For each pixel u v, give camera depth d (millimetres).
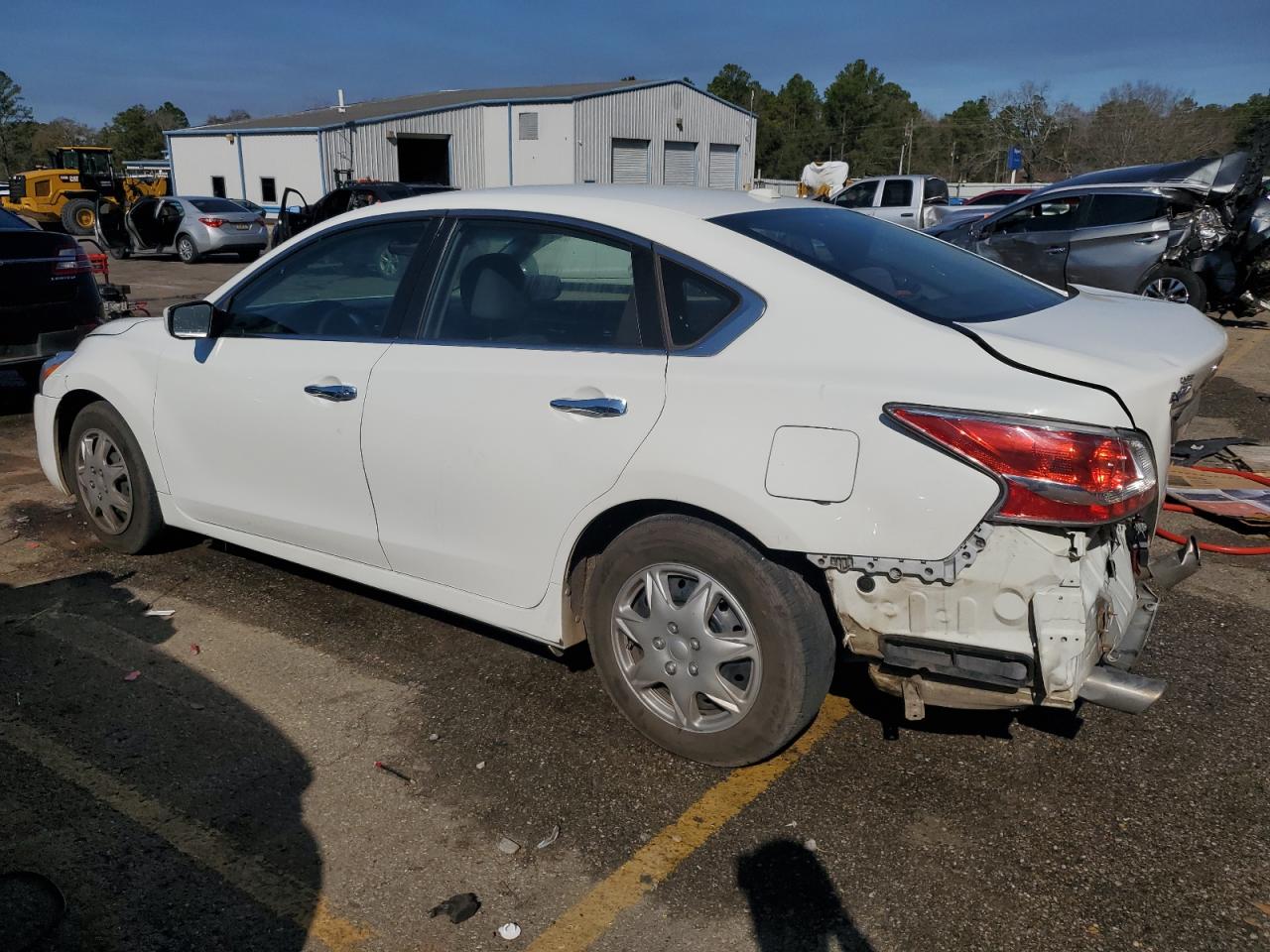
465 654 3822
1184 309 3664
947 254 3596
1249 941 2377
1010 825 2807
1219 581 4449
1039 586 2479
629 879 2615
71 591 4387
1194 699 3457
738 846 2736
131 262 24734
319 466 3707
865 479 2566
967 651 2570
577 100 35281
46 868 2645
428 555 3500
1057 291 3617
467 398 3242
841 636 3043
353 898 2549
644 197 3273
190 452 4191
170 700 3486
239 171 39312
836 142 96188
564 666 3732
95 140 105375
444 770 3090
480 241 3396
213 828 2811
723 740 2949
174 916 2477
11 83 94188
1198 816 2834
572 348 3092
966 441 2455
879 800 2924
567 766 3107
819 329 2736
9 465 6375
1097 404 2455
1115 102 64250
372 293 3658
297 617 4141
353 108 44125
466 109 36625
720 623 2918
